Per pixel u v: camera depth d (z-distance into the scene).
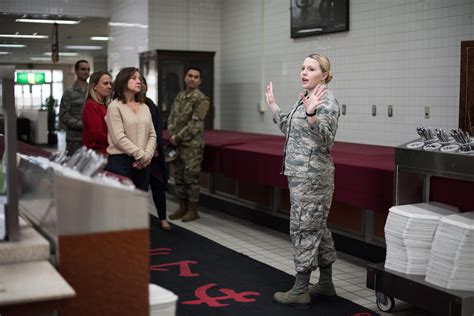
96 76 5.25
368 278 3.92
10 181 2.28
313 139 3.81
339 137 7.36
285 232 6.29
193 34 10.08
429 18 6.00
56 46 12.45
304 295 3.97
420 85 6.16
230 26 9.82
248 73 9.27
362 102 6.95
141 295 2.30
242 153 6.16
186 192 6.91
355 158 5.18
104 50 13.60
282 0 8.30
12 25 11.54
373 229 5.15
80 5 11.01
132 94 5.08
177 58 9.27
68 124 6.66
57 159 2.92
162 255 5.29
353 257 5.35
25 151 3.77
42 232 2.42
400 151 3.98
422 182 4.14
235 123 9.74
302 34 7.83
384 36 6.57
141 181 5.27
